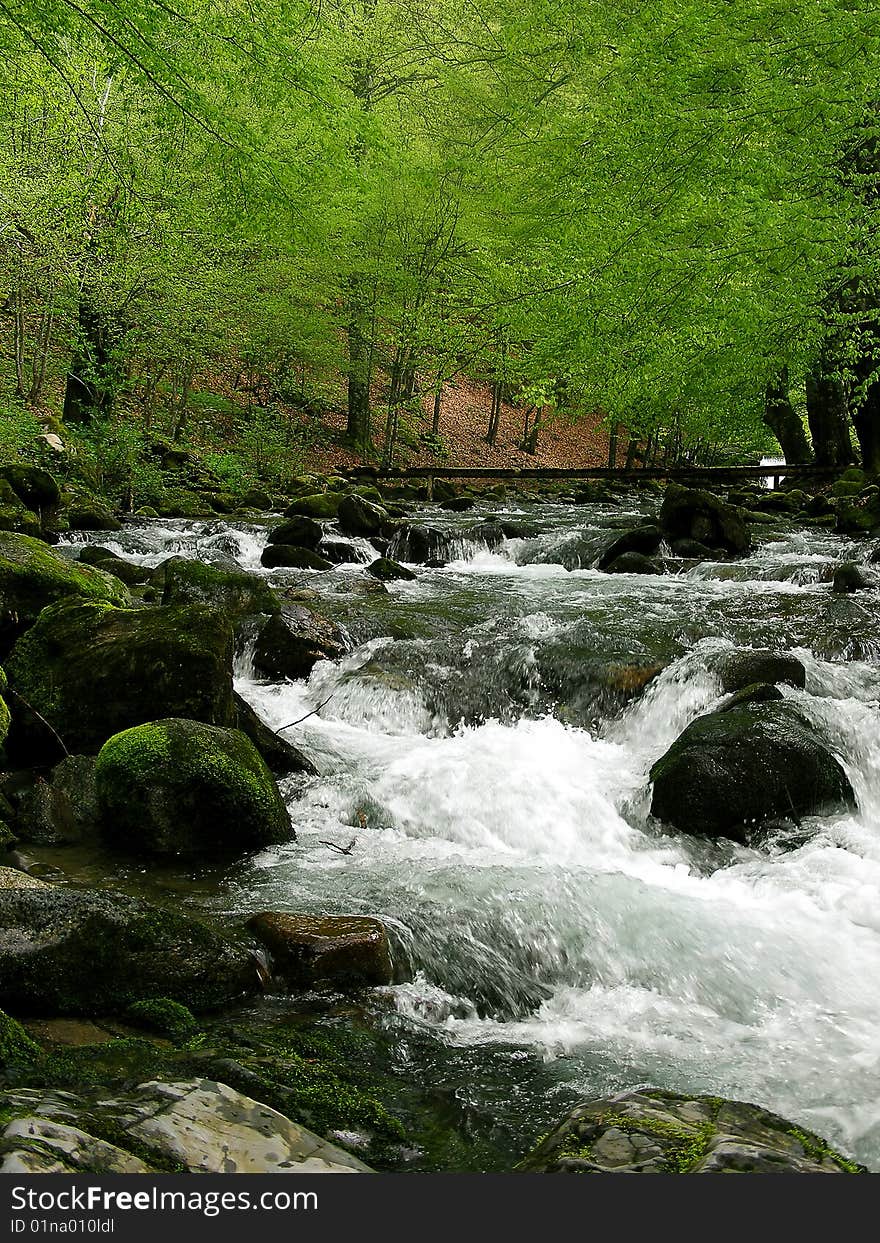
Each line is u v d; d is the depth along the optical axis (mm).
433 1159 2734
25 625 6930
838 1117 3049
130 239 15352
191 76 9867
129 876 4582
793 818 5707
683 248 9367
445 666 7930
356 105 11477
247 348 22109
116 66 9820
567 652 7840
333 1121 2805
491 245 16094
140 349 17797
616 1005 3850
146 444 17719
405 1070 3270
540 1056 3420
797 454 26500
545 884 4641
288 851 5039
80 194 14695
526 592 10680
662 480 26297
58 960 3354
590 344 10523
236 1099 2562
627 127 9047
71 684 5867
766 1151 2443
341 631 8594
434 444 29125
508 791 5969
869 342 13883
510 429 36938
